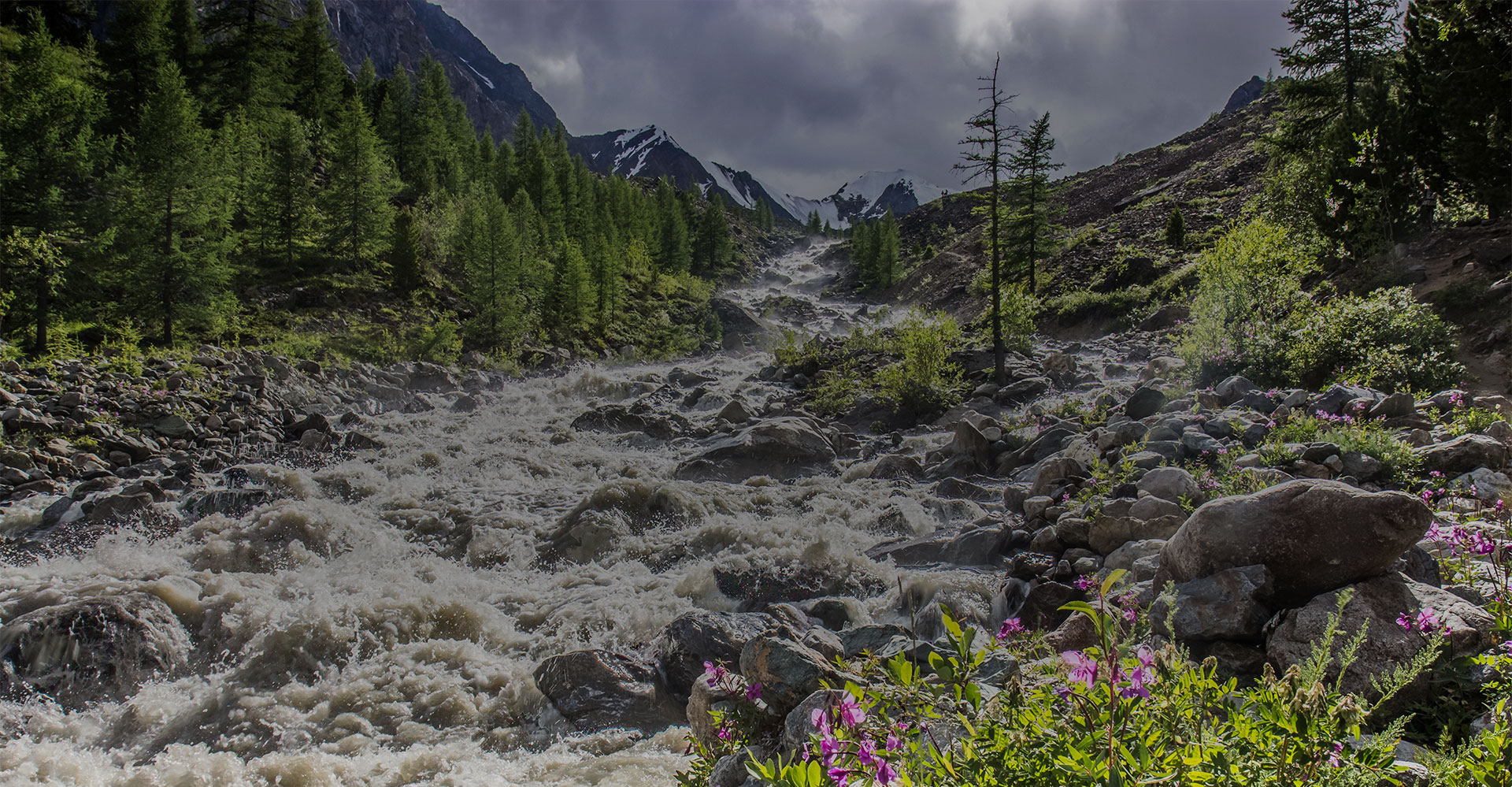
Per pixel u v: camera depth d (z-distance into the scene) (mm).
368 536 9984
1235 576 4625
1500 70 18031
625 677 5992
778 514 11141
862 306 70375
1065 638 4754
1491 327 13680
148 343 24594
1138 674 2193
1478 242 17281
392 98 67688
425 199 53312
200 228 28625
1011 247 35688
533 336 38188
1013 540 8625
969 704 2643
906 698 2596
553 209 68188
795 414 20094
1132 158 96688
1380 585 4219
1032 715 2422
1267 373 14109
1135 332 28797
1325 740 2059
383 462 14031
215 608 7344
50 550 9188
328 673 6535
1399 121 19641
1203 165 70750
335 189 37781
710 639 6078
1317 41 28484
